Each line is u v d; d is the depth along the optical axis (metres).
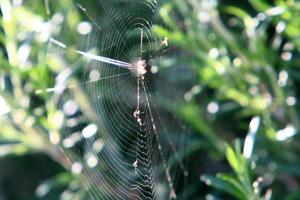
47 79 0.64
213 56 0.63
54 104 0.65
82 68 0.65
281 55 0.65
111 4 0.65
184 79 0.66
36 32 0.64
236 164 0.55
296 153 0.64
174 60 0.65
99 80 0.66
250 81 0.63
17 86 0.65
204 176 0.58
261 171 0.64
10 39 0.63
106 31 0.66
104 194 0.66
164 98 0.66
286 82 0.63
